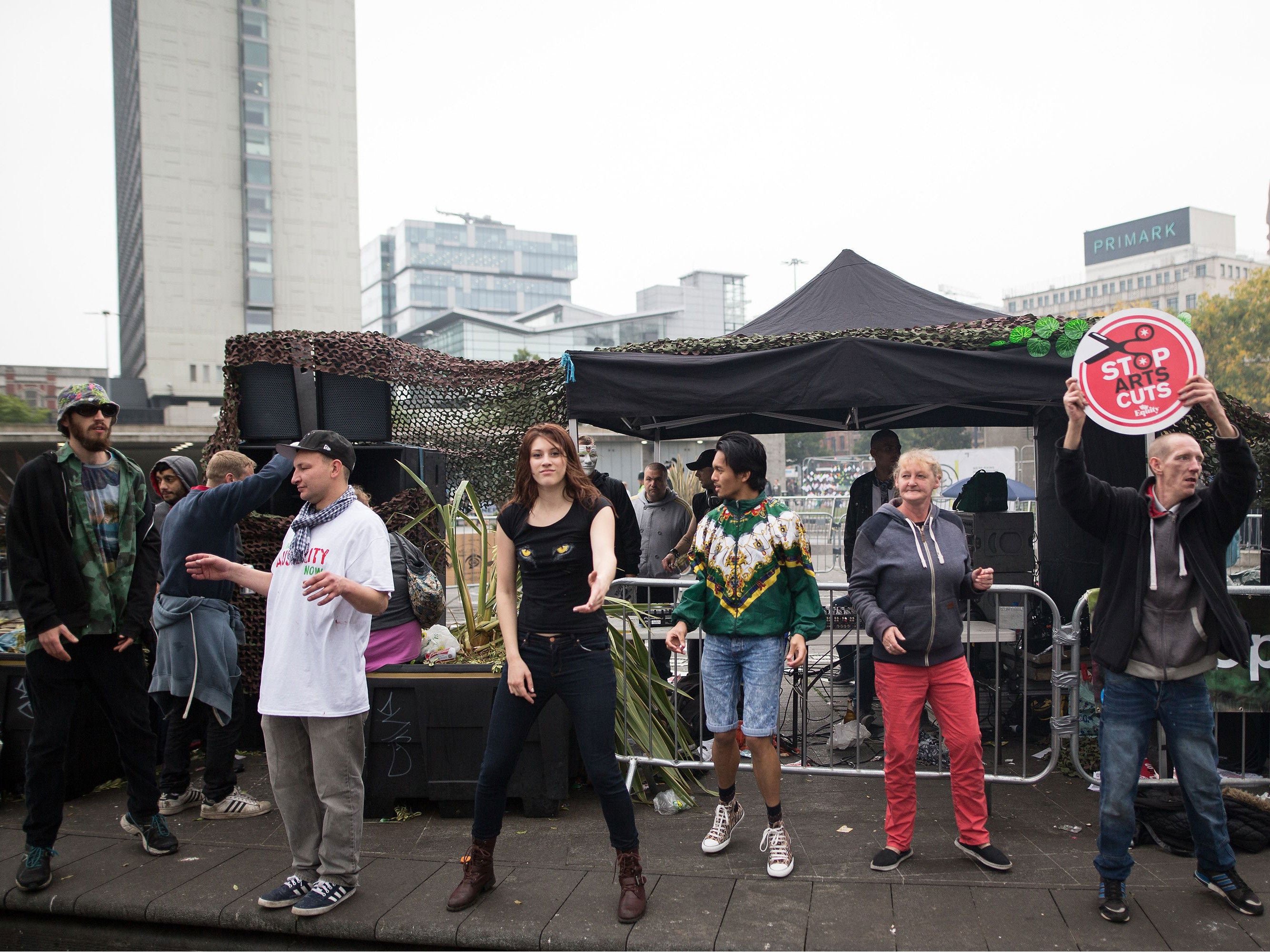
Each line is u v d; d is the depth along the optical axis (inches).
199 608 167.0
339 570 128.4
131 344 3609.7
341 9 3280.0
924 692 141.6
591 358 199.9
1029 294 5359.3
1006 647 211.9
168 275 3019.2
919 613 138.8
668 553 255.1
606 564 123.1
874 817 165.8
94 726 190.9
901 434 2395.4
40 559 142.3
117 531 149.3
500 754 129.4
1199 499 126.1
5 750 185.9
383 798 169.6
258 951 127.7
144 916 133.3
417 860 148.9
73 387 147.0
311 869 133.7
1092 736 189.9
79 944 132.3
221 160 3102.9
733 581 142.2
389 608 176.6
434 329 5251.0
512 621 130.0
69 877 144.6
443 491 241.6
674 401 195.5
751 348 206.2
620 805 126.6
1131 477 206.4
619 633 181.8
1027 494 453.7
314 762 130.4
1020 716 208.5
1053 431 235.3
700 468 251.3
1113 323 135.4
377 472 224.5
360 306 3304.6
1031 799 171.6
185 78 3048.7
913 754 141.5
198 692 166.6
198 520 162.2
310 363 219.9
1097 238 5270.7
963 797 140.9
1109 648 125.8
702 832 160.1
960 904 128.3
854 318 244.7
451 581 310.2
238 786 188.9
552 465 125.7
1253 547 428.5
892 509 144.9
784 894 132.3
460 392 246.1
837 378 188.7
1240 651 121.2
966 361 185.2
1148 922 122.3
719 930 121.9
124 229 3735.2
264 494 156.1
